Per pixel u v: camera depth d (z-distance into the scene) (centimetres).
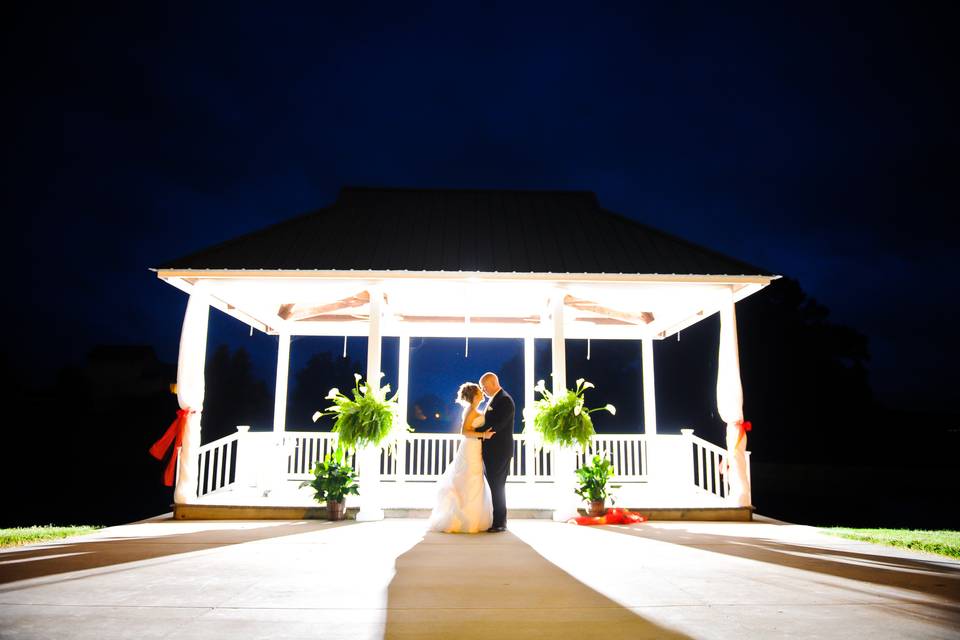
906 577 464
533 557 543
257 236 951
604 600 393
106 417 3322
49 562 511
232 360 3170
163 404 3394
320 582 440
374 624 338
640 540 650
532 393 1284
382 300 1074
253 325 1188
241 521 802
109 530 711
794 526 778
